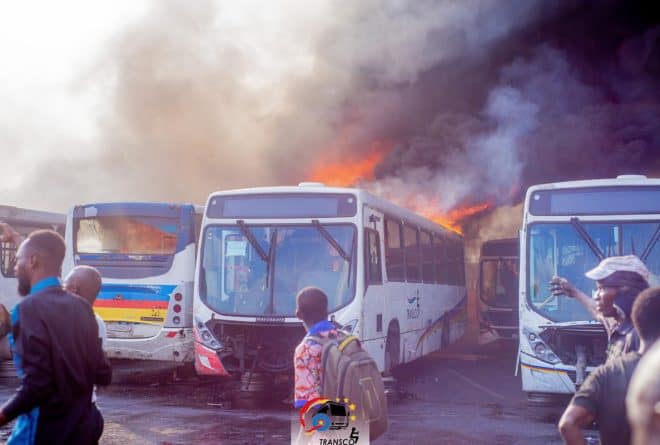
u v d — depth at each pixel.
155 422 9.70
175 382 14.28
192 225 13.77
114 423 9.59
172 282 13.47
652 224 10.94
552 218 11.21
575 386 10.49
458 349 23.61
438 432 9.30
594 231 11.06
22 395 3.72
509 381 15.28
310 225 11.80
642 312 3.23
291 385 11.91
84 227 13.91
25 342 3.77
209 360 11.66
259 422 9.76
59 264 4.08
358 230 11.70
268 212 11.95
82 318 4.02
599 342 10.67
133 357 13.48
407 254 14.78
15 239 4.32
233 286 11.79
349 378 4.25
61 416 3.87
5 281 16.14
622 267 4.24
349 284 11.49
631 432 3.15
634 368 3.19
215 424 9.58
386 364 12.88
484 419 10.36
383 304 12.66
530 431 9.41
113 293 13.59
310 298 4.60
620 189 11.15
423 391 13.64
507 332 20.19
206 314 11.74
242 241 11.91
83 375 3.96
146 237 13.67
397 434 9.16
